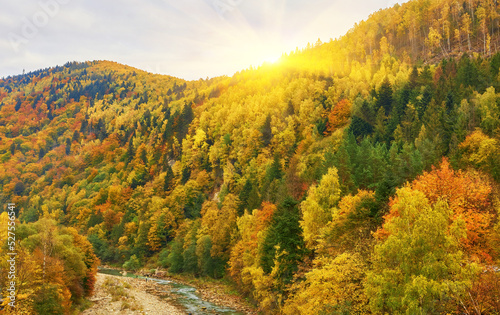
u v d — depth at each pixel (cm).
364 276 3145
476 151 6481
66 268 5050
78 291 5338
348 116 14538
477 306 2130
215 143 19112
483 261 2905
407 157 7238
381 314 2675
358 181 6888
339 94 18238
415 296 2273
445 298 2319
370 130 12419
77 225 17438
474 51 18725
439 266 2281
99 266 12775
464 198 3625
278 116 18662
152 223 13412
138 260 12225
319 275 3356
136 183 19588
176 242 11488
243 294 6900
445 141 8200
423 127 9012
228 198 12206
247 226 7644
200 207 14888
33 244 4759
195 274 9856
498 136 6650
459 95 10662
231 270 7856
